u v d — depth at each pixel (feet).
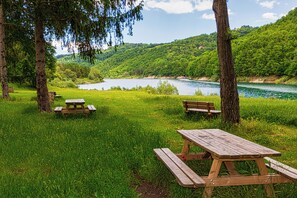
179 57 652.07
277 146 27.61
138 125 35.96
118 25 46.70
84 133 30.42
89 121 39.04
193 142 17.15
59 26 45.21
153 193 16.28
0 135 29.19
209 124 36.68
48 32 48.98
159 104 65.46
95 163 19.90
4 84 71.51
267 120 39.45
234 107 35.17
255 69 319.68
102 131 31.09
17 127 33.60
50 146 25.27
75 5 42.60
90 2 42.68
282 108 48.03
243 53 341.00
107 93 119.75
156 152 19.13
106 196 14.26
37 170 19.31
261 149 14.78
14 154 22.82
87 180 16.56
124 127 33.37
